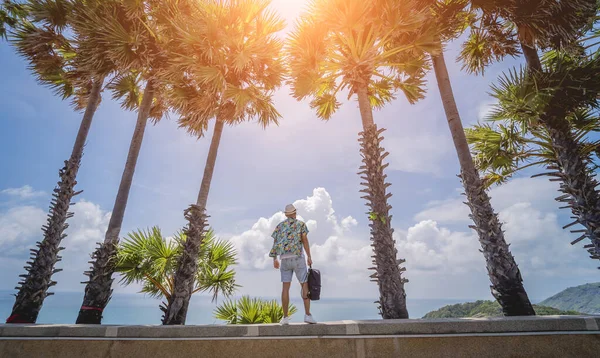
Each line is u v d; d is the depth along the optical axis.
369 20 6.32
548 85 5.54
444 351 3.49
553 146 5.73
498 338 3.48
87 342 3.83
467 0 6.70
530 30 6.34
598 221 4.96
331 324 3.75
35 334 3.86
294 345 3.67
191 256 6.08
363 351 3.57
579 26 6.24
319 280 4.16
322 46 6.91
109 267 6.13
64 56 8.58
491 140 6.92
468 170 5.76
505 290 4.80
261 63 7.82
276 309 7.27
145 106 7.77
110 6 7.00
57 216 6.41
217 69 7.20
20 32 8.03
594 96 5.51
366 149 6.20
